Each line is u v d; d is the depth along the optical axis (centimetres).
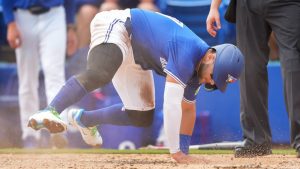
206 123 3191
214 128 3195
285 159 2009
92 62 1770
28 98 3212
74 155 2373
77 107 3153
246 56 2066
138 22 1812
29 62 3192
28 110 3216
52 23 3125
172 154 1777
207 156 2209
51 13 3125
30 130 3184
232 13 2114
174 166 1741
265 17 2017
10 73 3631
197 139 3188
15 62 3828
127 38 1822
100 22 1825
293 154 2245
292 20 1973
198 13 3597
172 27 1792
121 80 1928
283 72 1986
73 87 1741
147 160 2066
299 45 1984
